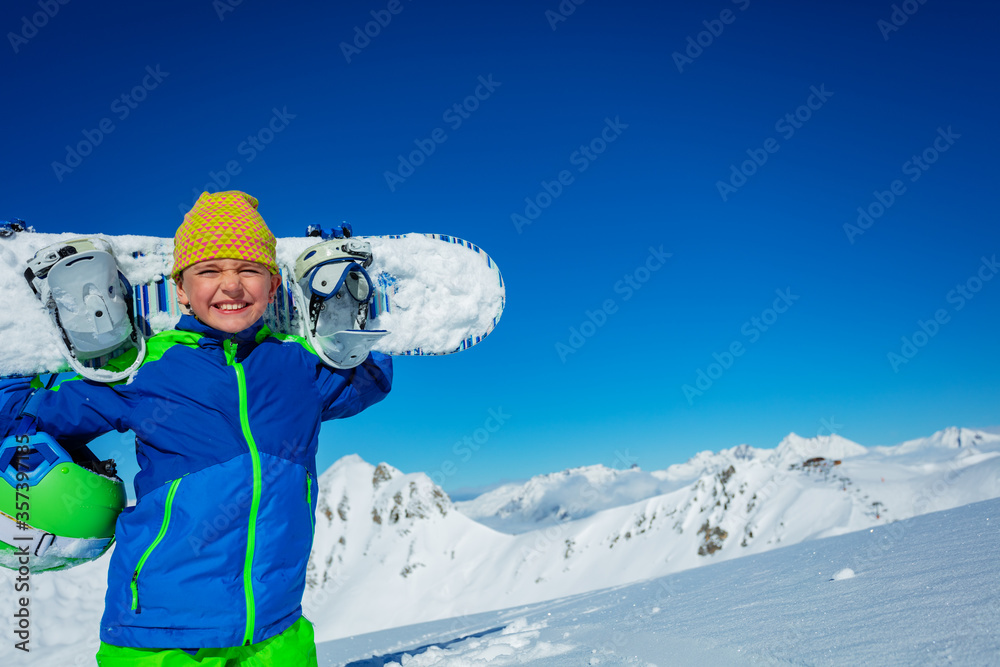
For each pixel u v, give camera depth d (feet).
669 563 478.59
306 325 9.80
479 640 15.44
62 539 8.12
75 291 8.05
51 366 9.00
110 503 8.34
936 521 21.18
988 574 9.00
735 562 29.45
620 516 580.30
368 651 20.35
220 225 8.32
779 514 465.06
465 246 13.30
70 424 8.17
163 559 7.34
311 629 8.50
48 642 148.46
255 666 7.66
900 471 480.64
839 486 473.67
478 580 588.09
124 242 9.84
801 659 7.06
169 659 7.26
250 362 8.63
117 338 8.45
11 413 8.10
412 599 586.04
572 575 529.45
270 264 8.65
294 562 8.02
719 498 515.91
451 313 12.84
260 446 8.06
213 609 7.32
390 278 12.39
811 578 14.03
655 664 8.57
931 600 8.33
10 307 8.95
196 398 8.06
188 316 8.83
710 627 10.39
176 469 7.77
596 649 10.61
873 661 6.28
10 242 9.24
